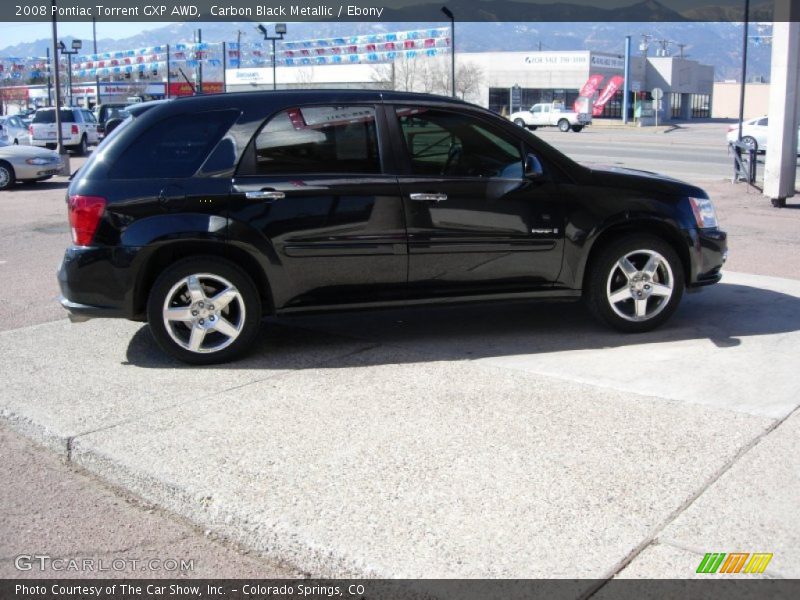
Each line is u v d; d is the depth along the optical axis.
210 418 4.61
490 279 5.87
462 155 5.80
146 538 3.62
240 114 5.59
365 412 4.64
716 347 5.74
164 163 5.51
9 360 5.82
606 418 4.46
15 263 9.90
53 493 4.02
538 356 5.64
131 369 5.58
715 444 4.09
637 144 36.03
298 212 5.52
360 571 3.17
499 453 4.06
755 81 98.56
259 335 6.36
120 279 5.43
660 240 6.03
